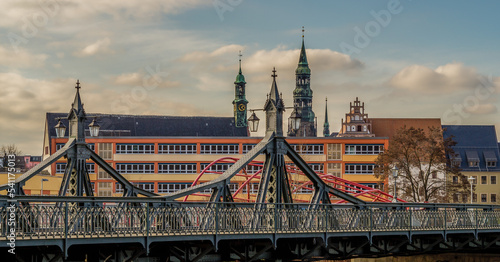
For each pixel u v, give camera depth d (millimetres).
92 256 35594
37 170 39719
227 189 38500
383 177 105188
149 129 153375
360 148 126938
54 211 30922
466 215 50594
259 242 40000
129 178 120250
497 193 153875
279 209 39281
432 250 50375
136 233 33000
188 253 37438
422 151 104438
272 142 41188
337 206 42875
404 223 46062
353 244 44781
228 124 162500
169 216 35000
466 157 154750
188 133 157250
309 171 42438
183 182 121188
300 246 42031
